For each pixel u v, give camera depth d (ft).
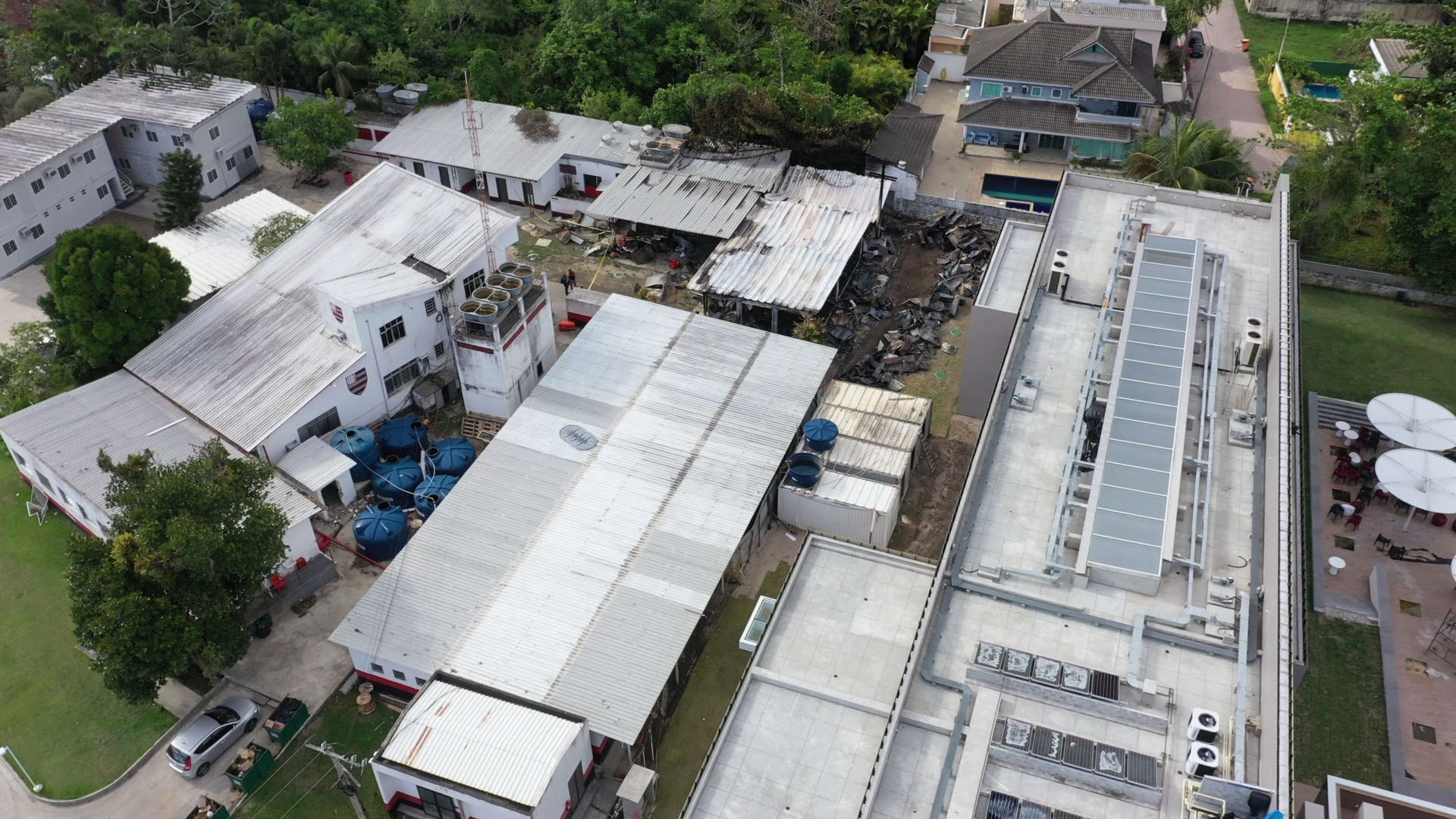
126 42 306.55
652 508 184.85
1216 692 128.98
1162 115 327.06
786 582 164.86
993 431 164.86
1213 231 208.95
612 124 300.20
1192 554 142.51
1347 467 208.33
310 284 229.66
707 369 215.31
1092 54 316.40
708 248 272.92
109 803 156.76
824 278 240.94
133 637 151.33
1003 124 316.60
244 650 165.27
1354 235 280.72
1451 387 233.96
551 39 326.24
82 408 205.57
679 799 156.04
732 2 346.54
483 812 144.87
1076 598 140.87
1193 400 168.35
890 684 148.97
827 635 156.35
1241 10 413.18
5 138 276.00
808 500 190.49
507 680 157.48
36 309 254.06
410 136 300.20
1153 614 136.46
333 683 171.63
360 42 321.93
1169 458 153.79
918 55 372.38
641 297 253.44
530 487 188.75
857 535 191.72
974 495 154.61
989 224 280.51
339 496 205.05
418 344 221.87
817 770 136.36
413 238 238.07
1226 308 188.24
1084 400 165.78
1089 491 153.28
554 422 202.18
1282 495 143.84
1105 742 124.77
